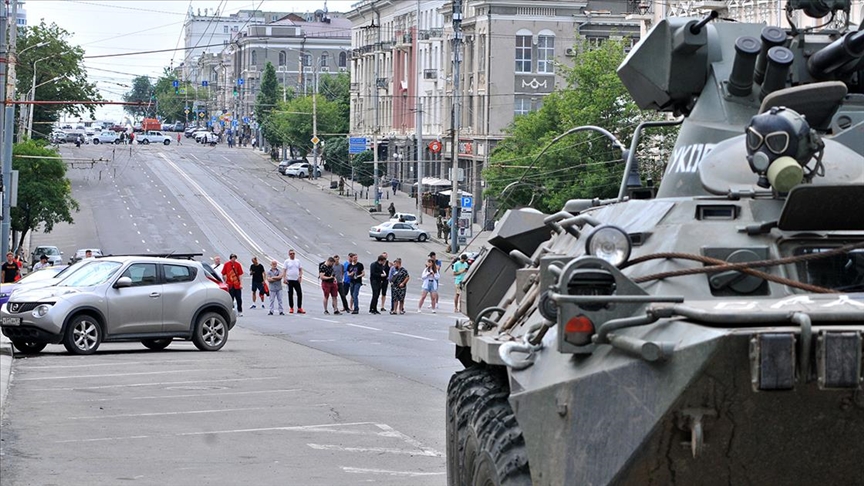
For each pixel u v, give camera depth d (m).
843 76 8.80
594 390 6.00
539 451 6.39
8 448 13.21
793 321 5.62
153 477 11.83
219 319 24.45
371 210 92.19
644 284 6.56
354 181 108.06
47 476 11.81
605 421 5.95
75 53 103.75
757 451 5.95
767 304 5.88
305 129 120.19
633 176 9.44
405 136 101.75
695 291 6.45
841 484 6.13
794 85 8.78
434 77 93.88
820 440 5.93
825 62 8.52
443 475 12.05
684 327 5.84
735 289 6.47
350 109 121.50
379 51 108.81
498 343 7.72
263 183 111.38
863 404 5.75
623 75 9.57
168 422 15.07
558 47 80.31
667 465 5.99
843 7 9.26
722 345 5.52
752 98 8.52
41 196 67.38
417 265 68.00
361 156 104.94
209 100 196.62
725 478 6.08
